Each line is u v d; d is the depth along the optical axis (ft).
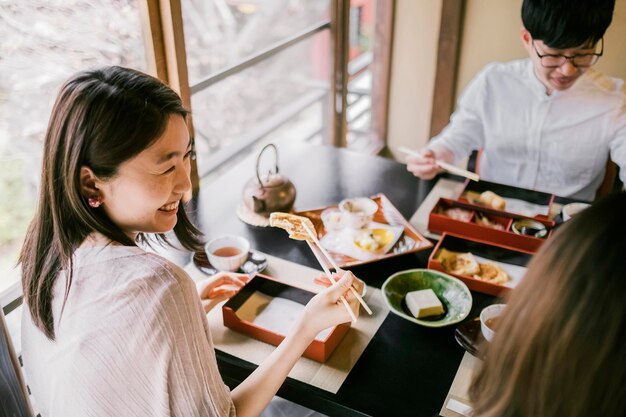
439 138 8.54
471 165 8.13
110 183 3.07
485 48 11.22
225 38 12.76
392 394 4.08
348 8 10.38
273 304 4.94
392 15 11.68
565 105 7.82
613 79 7.73
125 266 3.15
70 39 5.71
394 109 12.74
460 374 4.27
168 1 5.99
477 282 5.13
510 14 10.73
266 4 12.76
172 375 3.15
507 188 6.79
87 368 3.21
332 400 4.02
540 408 2.38
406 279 5.14
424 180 7.27
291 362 3.84
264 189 6.26
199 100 12.07
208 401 3.30
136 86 3.03
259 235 6.11
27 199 5.94
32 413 4.16
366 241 5.66
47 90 5.69
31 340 3.64
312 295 4.94
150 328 3.06
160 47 6.26
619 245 2.07
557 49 6.33
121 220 3.29
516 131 8.23
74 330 3.23
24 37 5.32
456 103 12.02
